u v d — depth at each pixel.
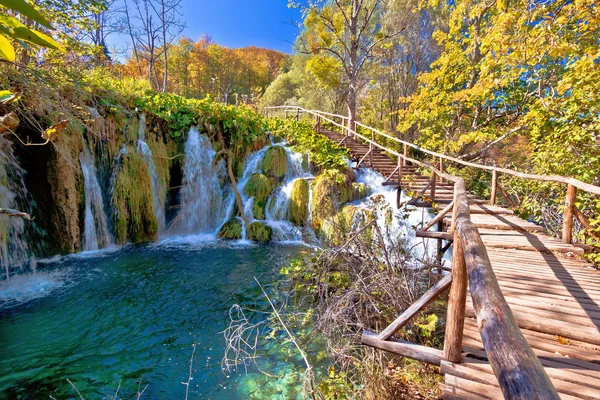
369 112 21.03
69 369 3.65
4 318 4.54
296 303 5.14
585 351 2.33
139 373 3.64
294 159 10.84
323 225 8.38
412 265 5.26
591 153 6.38
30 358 3.78
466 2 10.30
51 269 6.18
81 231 7.15
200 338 4.30
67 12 6.61
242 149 10.62
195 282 5.93
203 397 3.35
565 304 2.88
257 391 3.42
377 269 4.55
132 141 8.21
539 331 2.59
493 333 0.95
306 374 3.35
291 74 26.28
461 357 2.31
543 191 8.30
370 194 9.91
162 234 8.70
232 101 36.72
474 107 12.48
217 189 9.98
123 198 7.72
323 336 4.20
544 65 8.50
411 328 3.74
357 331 3.88
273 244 8.41
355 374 3.48
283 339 4.26
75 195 6.92
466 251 1.59
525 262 3.93
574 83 6.24
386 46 15.96
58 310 4.81
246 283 5.94
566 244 4.42
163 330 4.45
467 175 12.85
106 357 3.87
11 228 6.04
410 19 19.05
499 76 9.99
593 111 6.12
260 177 9.87
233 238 8.78
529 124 8.45
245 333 4.40
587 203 6.20
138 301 5.17
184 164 9.25
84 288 5.53
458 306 2.22
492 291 1.16
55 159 6.54
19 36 0.60
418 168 10.62
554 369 2.17
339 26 16.08
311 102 22.98
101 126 7.40
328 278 4.88
